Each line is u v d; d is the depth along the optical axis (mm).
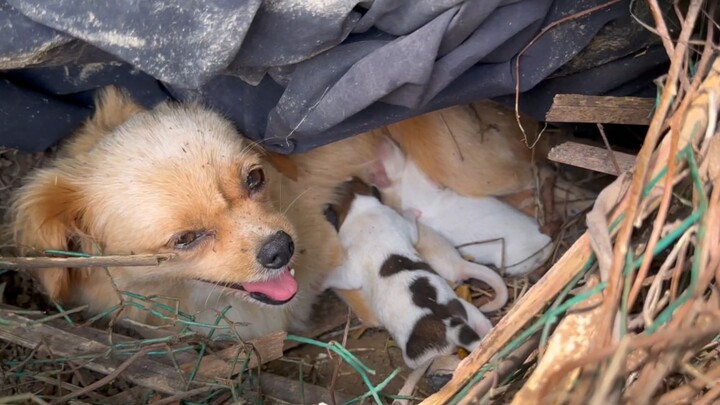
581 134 584
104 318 540
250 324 551
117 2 383
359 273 569
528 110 488
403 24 402
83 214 492
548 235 584
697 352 333
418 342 521
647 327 326
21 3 393
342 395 485
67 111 502
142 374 472
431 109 450
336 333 583
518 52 423
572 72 459
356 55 407
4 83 471
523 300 354
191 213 464
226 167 476
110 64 488
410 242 574
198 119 490
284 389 487
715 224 322
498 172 603
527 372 367
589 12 403
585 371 314
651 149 333
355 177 594
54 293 507
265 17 389
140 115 497
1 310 493
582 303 331
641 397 313
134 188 468
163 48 383
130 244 479
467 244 595
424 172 602
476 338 516
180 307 529
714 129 343
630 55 452
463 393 358
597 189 603
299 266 563
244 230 474
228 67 415
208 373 475
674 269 340
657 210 338
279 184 548
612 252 329
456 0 385
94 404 457
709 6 401
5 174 549
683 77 356
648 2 388
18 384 471
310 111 425
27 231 499
